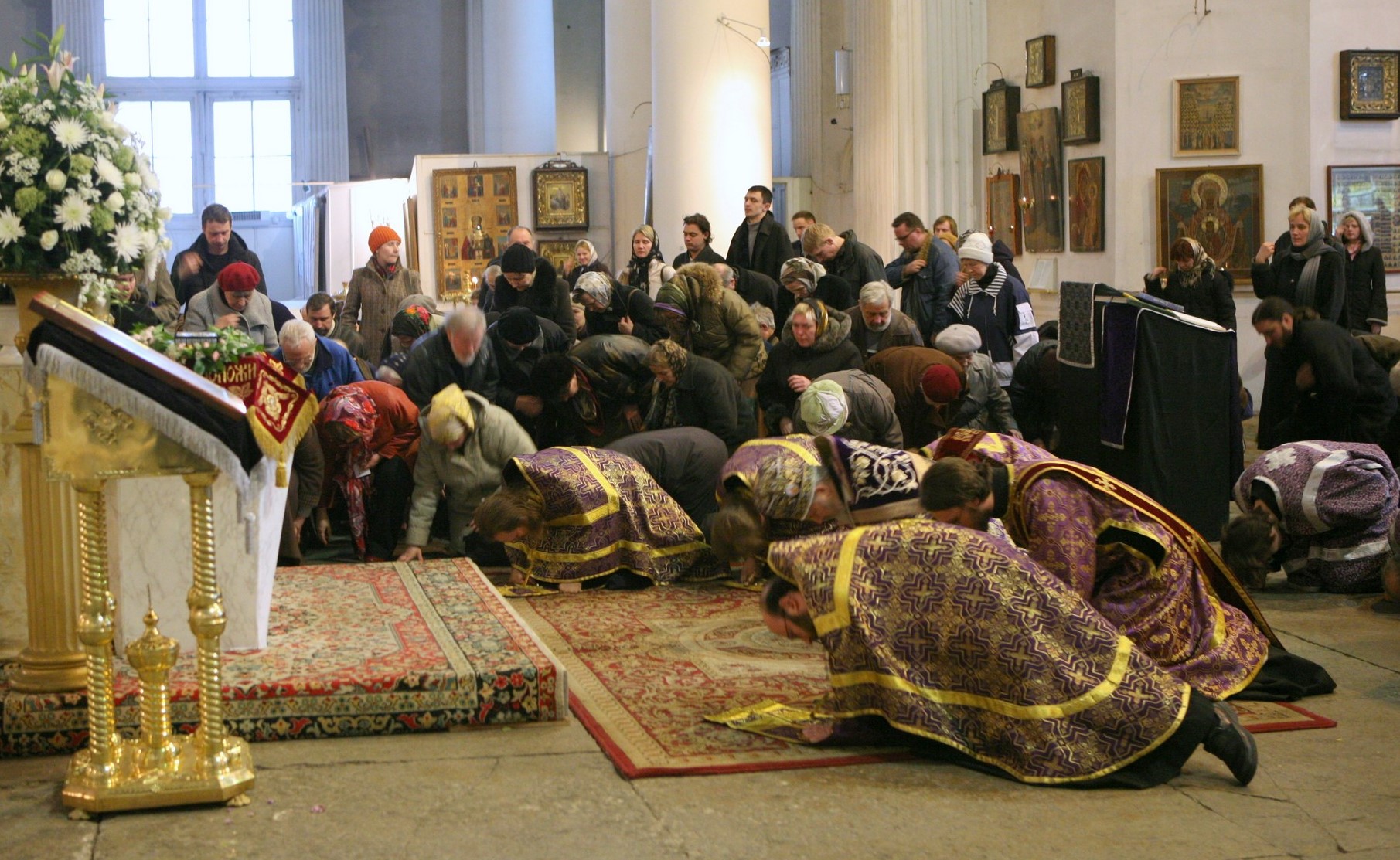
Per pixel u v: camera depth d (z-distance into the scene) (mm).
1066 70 13586
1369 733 4148
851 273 8898
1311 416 7410
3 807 3580
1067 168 13594
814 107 18766
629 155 16000
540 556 6121
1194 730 3705
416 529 6543
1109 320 6848
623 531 6180
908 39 14828
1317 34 12438
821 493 4750
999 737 3799
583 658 4988
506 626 4781
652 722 4234
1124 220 12883
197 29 23734
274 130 24031
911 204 14953
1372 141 12547
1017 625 3762
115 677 4121
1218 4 12633
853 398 6578
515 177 15789
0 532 4242
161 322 8250
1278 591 6109
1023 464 4449
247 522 3607
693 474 6523
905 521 4020
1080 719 3746
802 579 3955
